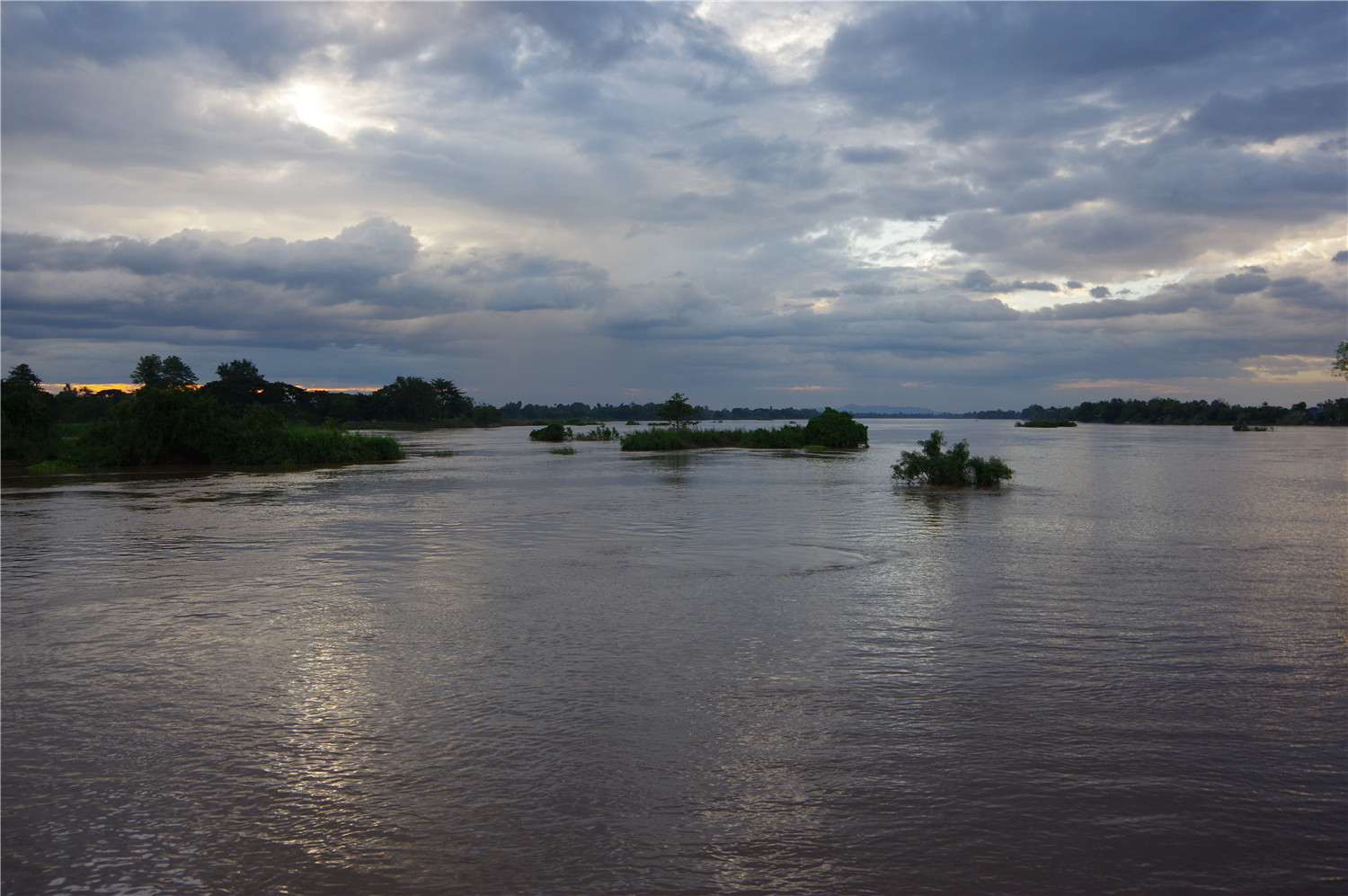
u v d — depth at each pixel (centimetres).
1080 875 434
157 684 743
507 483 3262
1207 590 1145
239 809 507
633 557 1445
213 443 4534
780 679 748
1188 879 431
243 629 938
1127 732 627
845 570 1316
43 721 653
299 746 599
